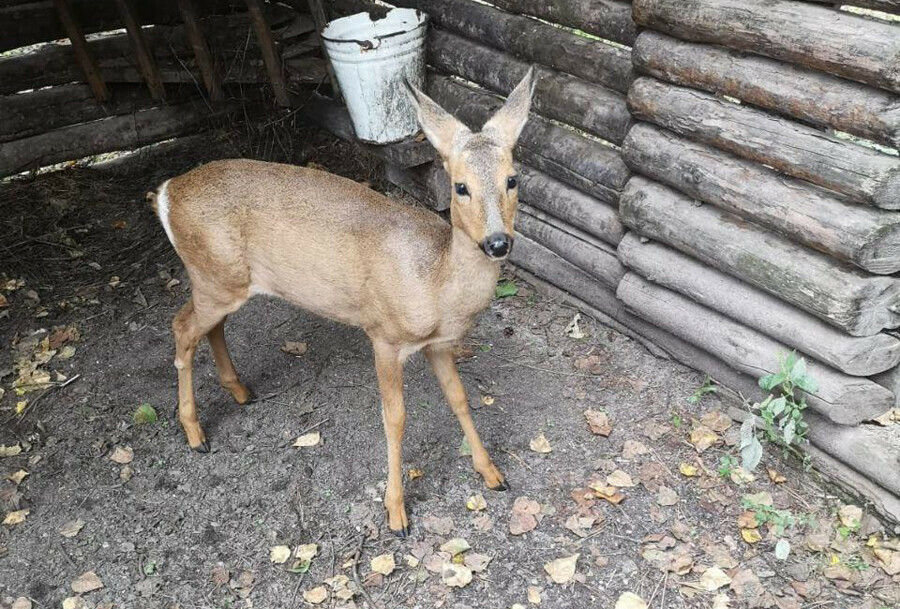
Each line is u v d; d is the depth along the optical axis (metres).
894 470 1.64
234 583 1.63
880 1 1.46
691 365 2.01
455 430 1.94
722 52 1.75
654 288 2.00
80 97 2.92
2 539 1.73
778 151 1.65
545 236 2.28
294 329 2.27
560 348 2.15
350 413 2.00
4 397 2.10
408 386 2.06
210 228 1.70
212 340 1.93
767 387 1.70
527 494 1.77
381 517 1.74
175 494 1.82
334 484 1.82
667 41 1.84
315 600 1.59
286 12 3.05
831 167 1.57
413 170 2.61
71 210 2.76
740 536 1.66
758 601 1.53
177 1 2.92
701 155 1.81
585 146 2.14
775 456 1.82
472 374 2.08
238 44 3.02
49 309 2.38
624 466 1.82
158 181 2.90
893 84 1.44
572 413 1.96
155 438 1.96
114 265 2.55
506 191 1.42
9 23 2.78
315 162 2.94
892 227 1.54
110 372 2.16
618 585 1.58
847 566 1.59
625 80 2.02
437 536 1.70
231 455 1.91
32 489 1.84
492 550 1.66
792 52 1.59
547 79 2.21
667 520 1.70
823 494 1.74
